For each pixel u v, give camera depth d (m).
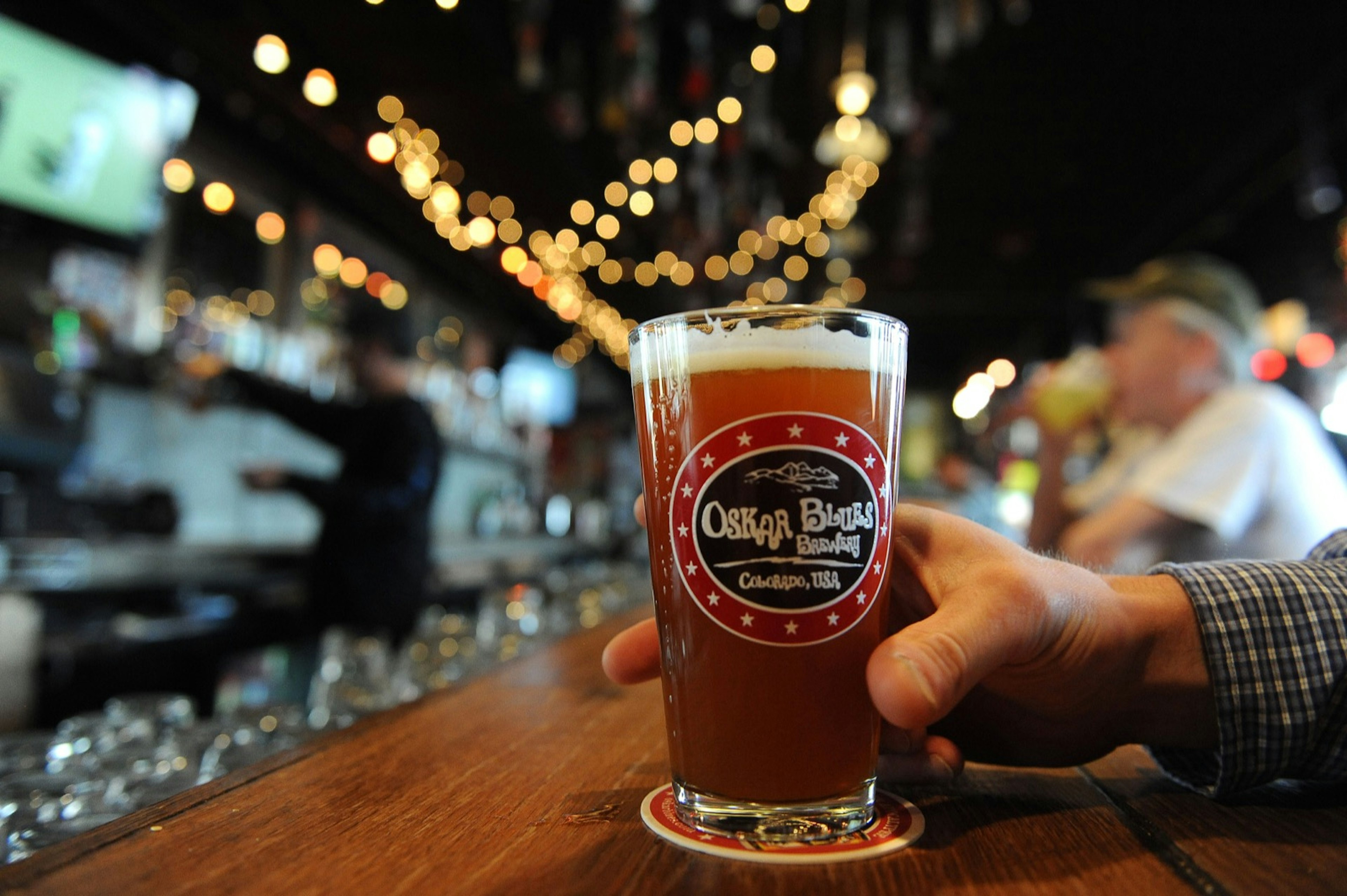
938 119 4.34
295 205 4.41
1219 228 5.75
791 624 0.49
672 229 5.68
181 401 3.49
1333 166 4.76
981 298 7.61
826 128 4.48
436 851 0.47
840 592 0.49
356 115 3.99
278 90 3.54
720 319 0.50
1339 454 2.30
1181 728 0.61
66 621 2.09
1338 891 0.42
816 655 0.49
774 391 0.49
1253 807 0.57
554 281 6.53
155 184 3.05
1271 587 0.60
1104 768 0.68
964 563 0.54
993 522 3.69
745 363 0.50
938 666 0.46
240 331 3.79
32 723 1.56
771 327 0.50
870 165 4.77
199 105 3.56
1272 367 5.71
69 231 2.84
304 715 1.03
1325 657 0.58
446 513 5.43
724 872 0.44
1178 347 2.30
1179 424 2.32
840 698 0.49
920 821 0.53
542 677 1.05
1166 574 0.63
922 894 0.42
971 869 0.45
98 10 2.80
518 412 7.37
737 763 0.49
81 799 0.71
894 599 0.62
